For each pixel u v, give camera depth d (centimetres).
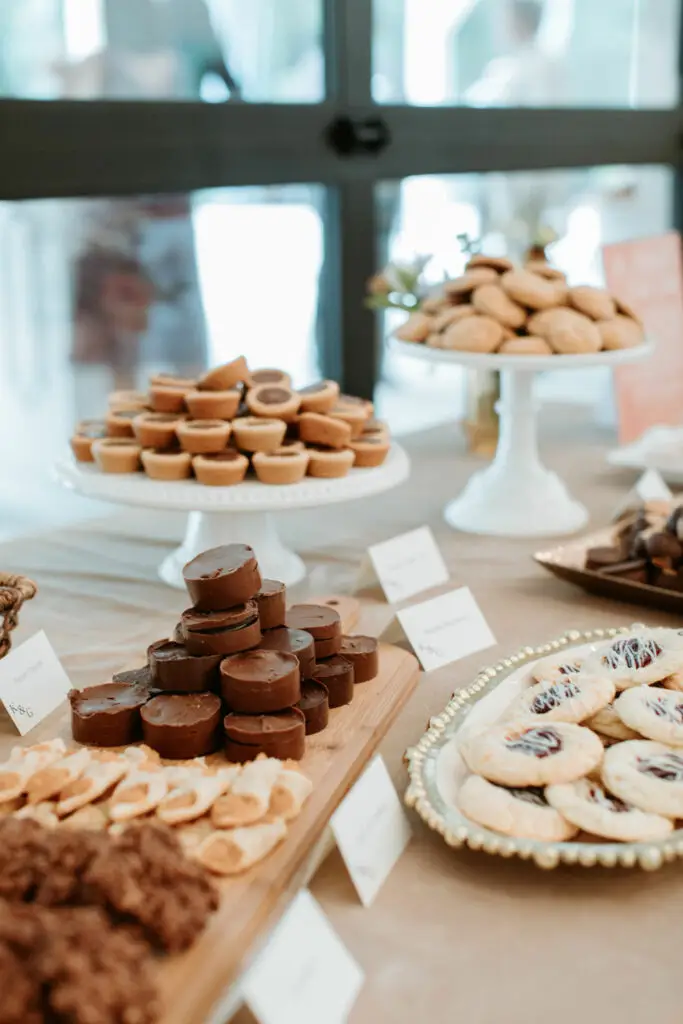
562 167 238
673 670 83
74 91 176
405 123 202
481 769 72
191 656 82
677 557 115
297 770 76
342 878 69
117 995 48
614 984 60
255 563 85
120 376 243
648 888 68
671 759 73
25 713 87
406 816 75
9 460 248
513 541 140
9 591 86
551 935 63
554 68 247
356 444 121
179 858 60
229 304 221
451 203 231
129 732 80
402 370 302
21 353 243
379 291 169
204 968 56
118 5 180
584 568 121
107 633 110
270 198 205
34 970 49
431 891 67
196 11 185
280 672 80
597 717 80
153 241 226
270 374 130
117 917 57
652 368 188
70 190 158
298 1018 54
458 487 165
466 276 145
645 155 262
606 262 185
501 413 147
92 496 114
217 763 78
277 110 182
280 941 55
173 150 169
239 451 117
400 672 95
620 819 67
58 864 56
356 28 190
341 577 126
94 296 236
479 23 222
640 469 174
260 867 65
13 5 168
